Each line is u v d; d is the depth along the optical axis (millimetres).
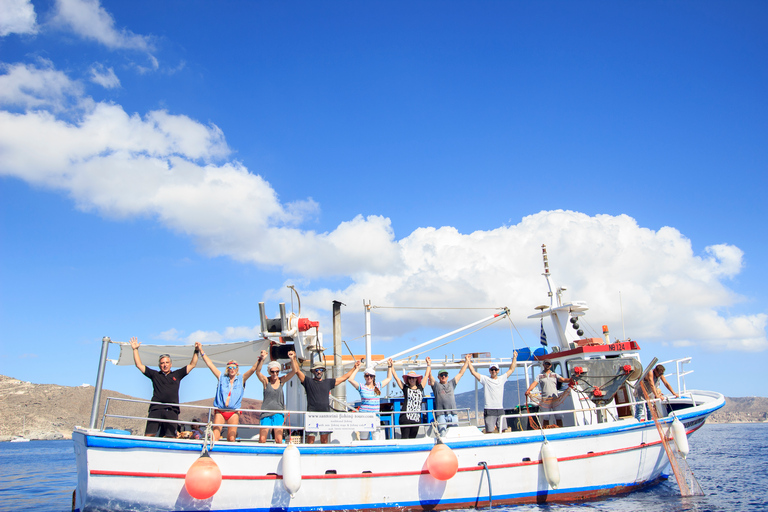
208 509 9133
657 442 13133
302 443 10781
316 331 12094
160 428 9820
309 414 10258
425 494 10523
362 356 14047
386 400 13648
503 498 11086
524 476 11312
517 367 14492
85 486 8594
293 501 9727
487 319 15000
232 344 11914
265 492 9539
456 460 10375
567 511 11000
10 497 18156
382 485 10289
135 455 8789
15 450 60969
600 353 13555
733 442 41406
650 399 13203
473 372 12305
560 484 11594
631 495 12719
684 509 11523
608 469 12242
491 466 11078
